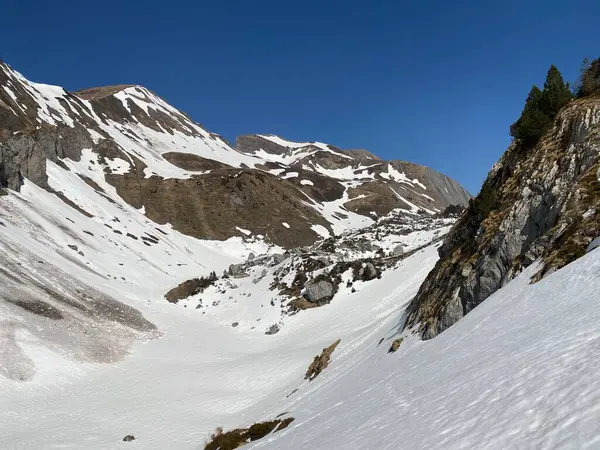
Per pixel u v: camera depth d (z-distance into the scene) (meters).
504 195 35.47
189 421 42.59
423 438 11.09
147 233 130.12
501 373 12.68
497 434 9.32
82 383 52.44
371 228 143.38
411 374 21.34
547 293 18.94
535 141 36.41
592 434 7.61
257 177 189.75
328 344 59.00
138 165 182.38
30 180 114.88
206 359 64.88
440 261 44.38
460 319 28.03
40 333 57.94
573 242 22.00
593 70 36.22
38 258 78.94
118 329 69.31
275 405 40.94
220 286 99.19
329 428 19.70
